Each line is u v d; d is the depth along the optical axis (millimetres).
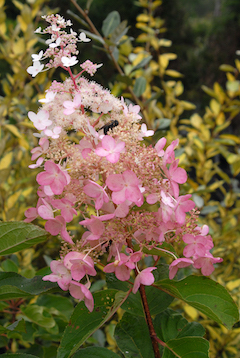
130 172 449
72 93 496
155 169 483
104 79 3691
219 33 4660
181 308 1169
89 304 459
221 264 1385
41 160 478
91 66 491
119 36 873
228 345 1102
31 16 1309
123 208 466
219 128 1369
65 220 458
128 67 1194
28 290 522
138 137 499
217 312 487
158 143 486
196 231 488
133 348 526
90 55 3574
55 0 3551
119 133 477
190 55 4574
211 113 1406
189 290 495
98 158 462
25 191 1179
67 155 476
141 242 511
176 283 492
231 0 4816
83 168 468
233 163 1361
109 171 462
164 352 499
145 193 491
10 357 512
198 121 1405
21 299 747
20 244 489
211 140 1363
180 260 474
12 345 930
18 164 1264
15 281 531
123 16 3953
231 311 484
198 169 1375
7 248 490
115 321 1130
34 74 486
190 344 487
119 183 451
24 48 1272
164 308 544
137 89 960
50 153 476
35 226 475
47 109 489
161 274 557
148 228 484
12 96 1197
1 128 1172
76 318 488
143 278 458
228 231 1252
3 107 1177
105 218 448
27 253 1191
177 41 4648
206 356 480
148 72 1237
